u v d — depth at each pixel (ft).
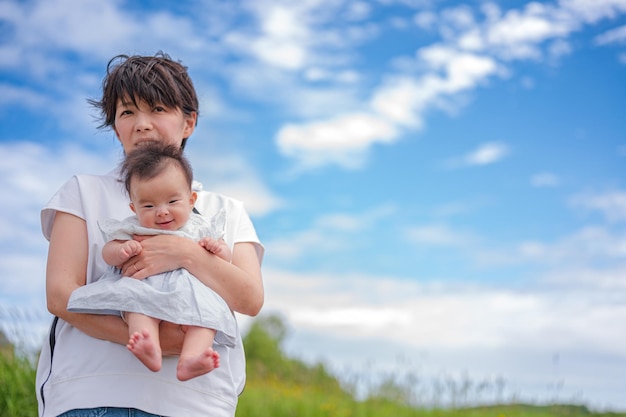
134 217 8.04
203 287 7.52
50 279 7.65
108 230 7.72
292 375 41.73
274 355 88.17
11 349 19.48
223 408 7.71
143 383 7.27
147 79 8.37
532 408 29.66
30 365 19.20
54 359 7.61
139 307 7.13
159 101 8.39
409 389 32.32
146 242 7.64
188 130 9.11
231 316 7.56
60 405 7.31
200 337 7.19
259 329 92.68
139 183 7.83
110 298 7.16
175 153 8.07
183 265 7.61
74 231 7.91
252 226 8.96
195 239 8.02
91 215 8.00
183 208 7.96
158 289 7.38
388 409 32.32
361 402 33.73
